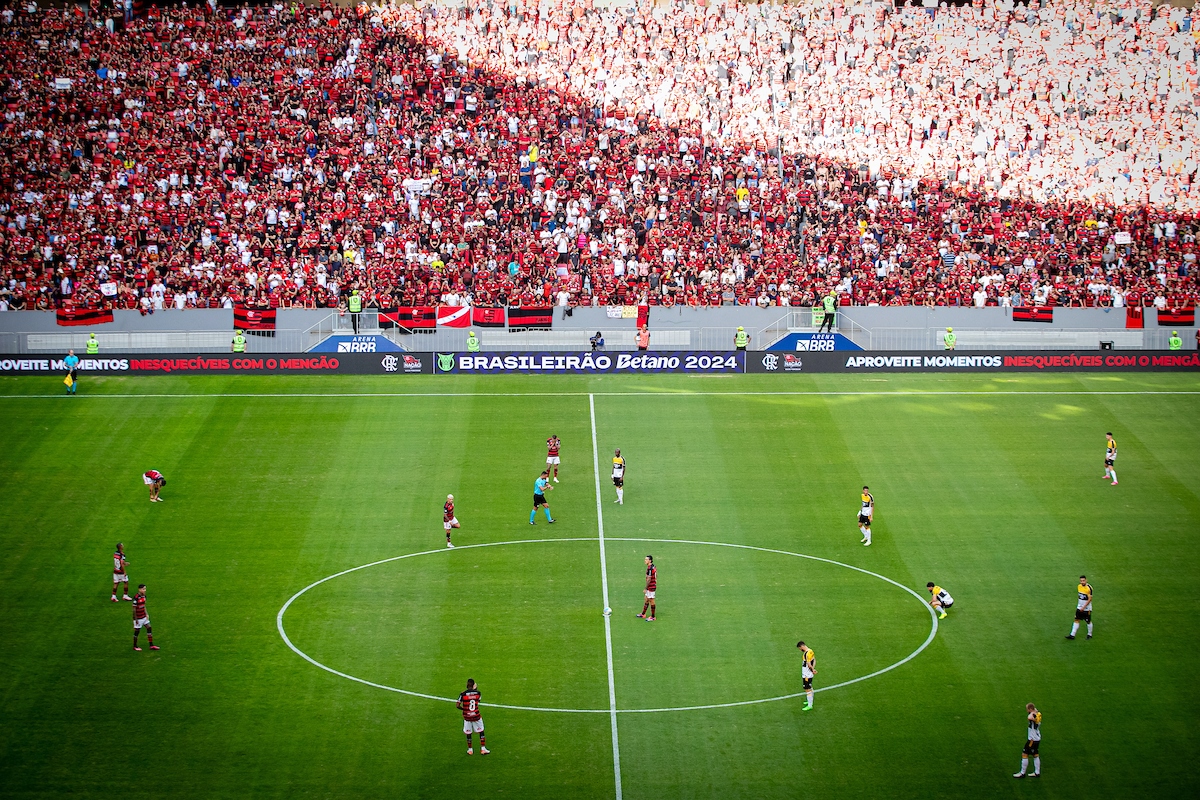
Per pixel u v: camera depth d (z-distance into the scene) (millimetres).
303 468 51438
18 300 63812
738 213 70375
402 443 53938
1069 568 44625
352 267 65875
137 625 38719
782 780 33344
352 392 59594
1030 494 50156
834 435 55438
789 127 75062
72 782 32781
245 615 40906
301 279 65000
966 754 34438
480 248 67125
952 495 50062
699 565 44688
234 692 36781
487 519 47719
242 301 64312
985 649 39562
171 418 55938
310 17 75875
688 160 72375
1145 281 68938
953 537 46812
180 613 40875
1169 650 39531
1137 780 33406
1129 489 50562
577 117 73938
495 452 53344
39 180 68062
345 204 68062
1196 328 65812
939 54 79125
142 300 63688
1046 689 37438
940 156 74500
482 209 68625
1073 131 76375
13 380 60406
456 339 63969
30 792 32344
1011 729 35562
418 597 42219
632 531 47094
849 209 71000
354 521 47250
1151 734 35344
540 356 62531
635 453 53531
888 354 63375
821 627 40781
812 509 48875
